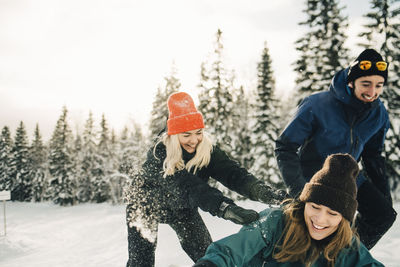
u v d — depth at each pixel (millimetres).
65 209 38312
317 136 2543
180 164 2297
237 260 1623
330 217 1580
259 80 21312
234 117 23359
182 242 2787
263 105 20703
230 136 21266
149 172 2412
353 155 2578
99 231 17312
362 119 2465
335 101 2453
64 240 15930
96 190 43156
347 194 1558
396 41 16359
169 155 2266
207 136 2436
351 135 2496
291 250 1672
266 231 1699
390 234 6141
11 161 56656
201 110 21672
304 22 18203
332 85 2477
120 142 39469
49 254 12297
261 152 19938
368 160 2824
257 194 2170
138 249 2697
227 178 2424
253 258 1761
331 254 1697
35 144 57719
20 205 47625
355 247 1749
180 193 2191
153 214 2662
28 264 10039
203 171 2531
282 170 2393
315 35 17812
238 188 2342
